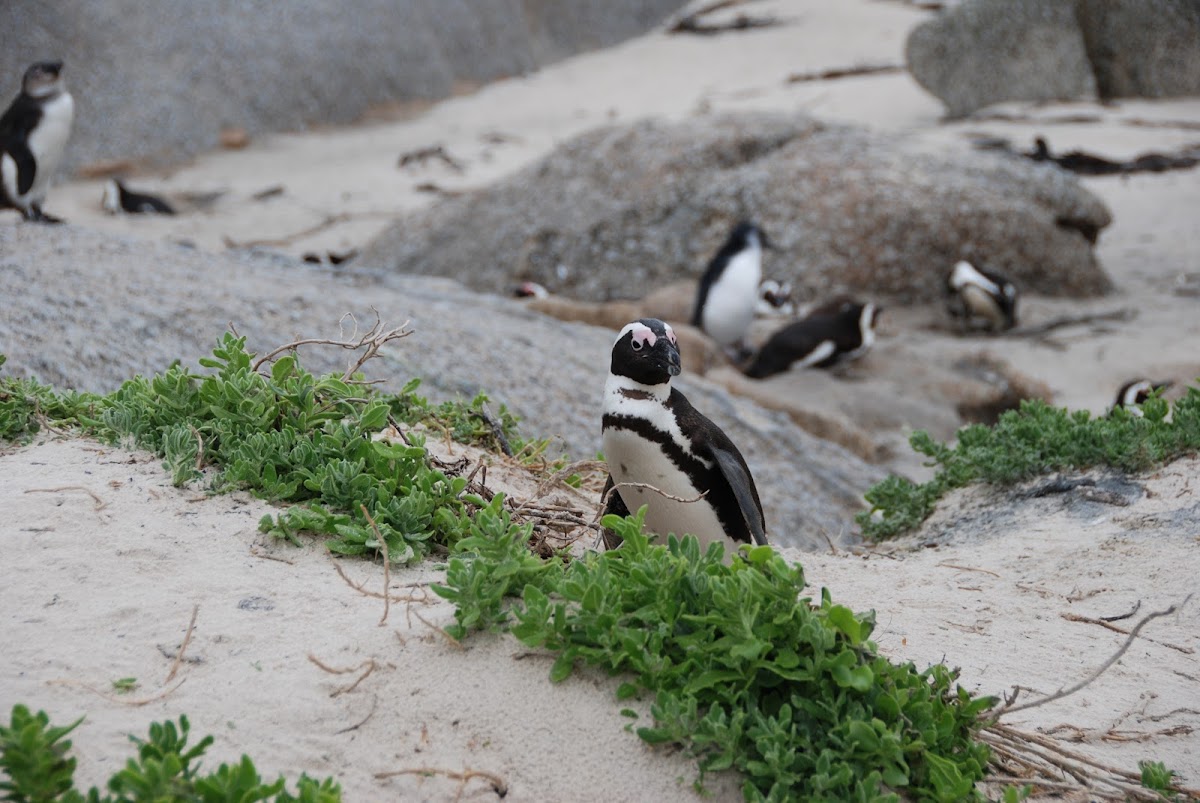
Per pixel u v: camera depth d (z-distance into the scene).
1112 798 3.87
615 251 18.88
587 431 9.55
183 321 8.93
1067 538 6.39
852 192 18.20
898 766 3.68
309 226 24.42
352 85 34.47
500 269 19.30
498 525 4.12
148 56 30.98
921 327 17.23
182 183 27.81
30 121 16.08
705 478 5.35
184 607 4.01
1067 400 14.24
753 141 19.75
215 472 4.87
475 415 6.66
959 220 17.91
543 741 3.60
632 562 4.02
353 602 4.12
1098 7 32.50
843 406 13.56
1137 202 23.61
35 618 3.88
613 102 36.84
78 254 10.33
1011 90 31.67
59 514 4.43
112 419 5.11
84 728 3.40
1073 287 18.36
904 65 36.88
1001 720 4.33
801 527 9.38
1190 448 7.04
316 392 5.29
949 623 5.27
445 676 3.78
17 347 7.93
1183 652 5.10
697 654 3.75
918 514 7.44
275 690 3.66
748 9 44.97
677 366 5.06
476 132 33.75
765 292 17.89
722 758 3.51
